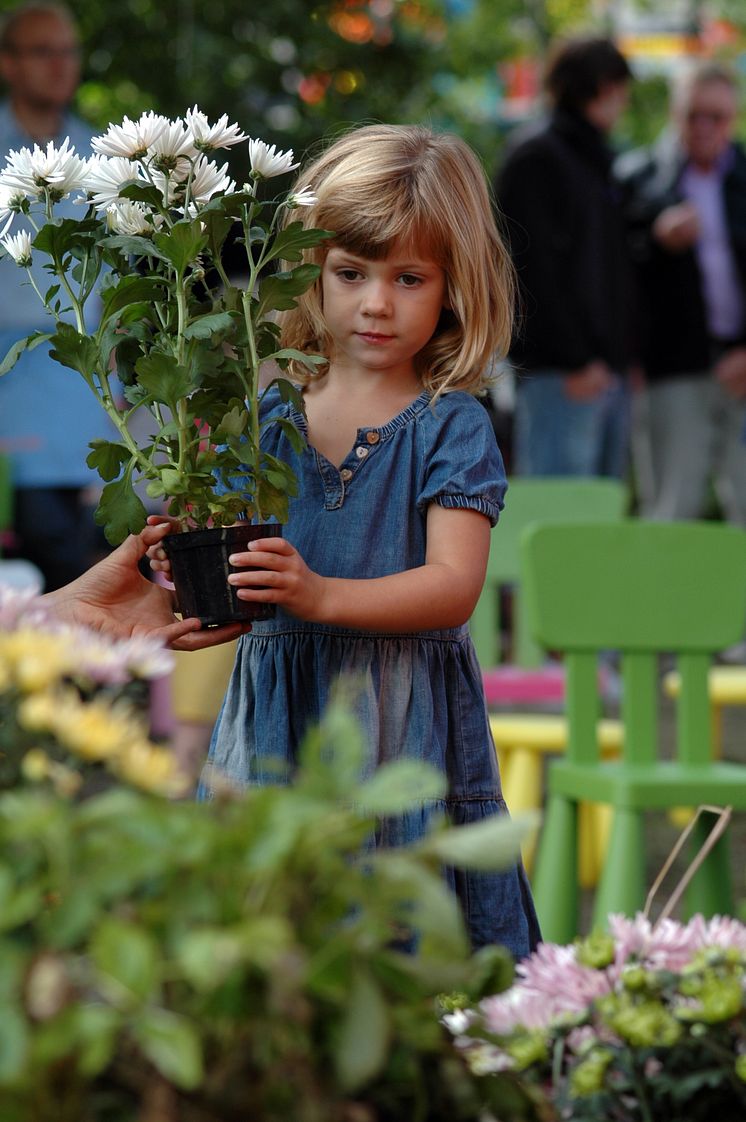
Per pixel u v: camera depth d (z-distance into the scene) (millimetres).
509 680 6332
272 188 3574
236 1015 1479
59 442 7508
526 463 9117
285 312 3473
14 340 7309
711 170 10242
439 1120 1736
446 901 1553
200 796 3359
